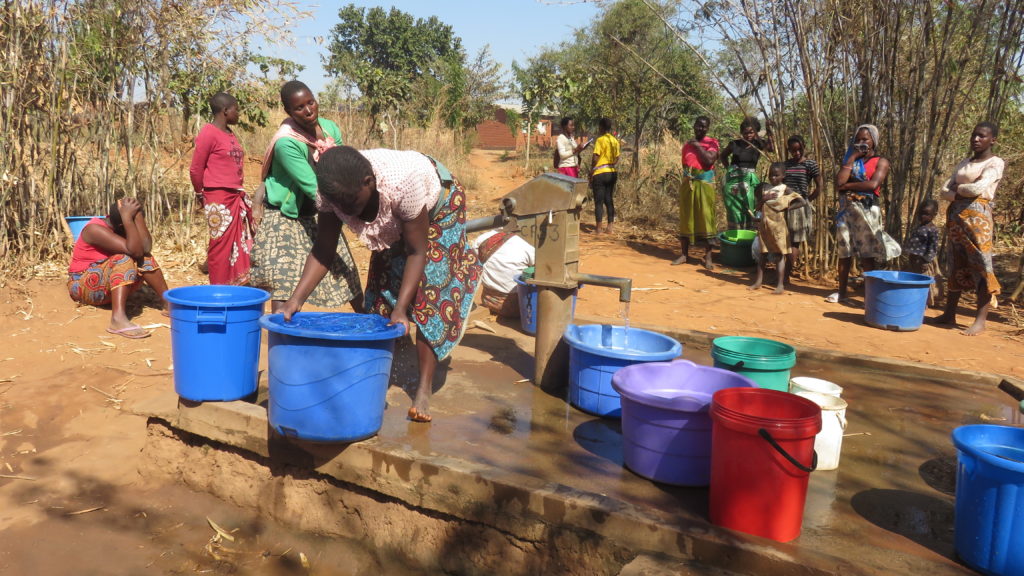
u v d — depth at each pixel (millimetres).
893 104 7613
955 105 7922
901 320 5973
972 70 7656
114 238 5699
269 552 3342
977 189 5781
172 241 7973
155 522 3521
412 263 3246
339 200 2967
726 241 8797
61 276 6535
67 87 7031
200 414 3660
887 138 7715
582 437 3506
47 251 6918
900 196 7680
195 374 3592
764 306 6828
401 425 3553
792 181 7938
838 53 7816
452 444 3342
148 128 7922
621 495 2926
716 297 7188
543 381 4180
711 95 15047
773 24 7977
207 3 7656
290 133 4098
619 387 3123
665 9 9352
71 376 4738
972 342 5738
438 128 18203
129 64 7418
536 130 30078
